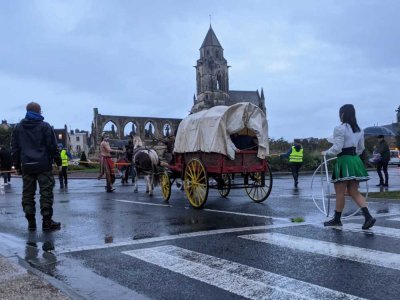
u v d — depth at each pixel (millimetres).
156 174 14766
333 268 5273
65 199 14219
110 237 7551
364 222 8047
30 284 4402
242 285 4730
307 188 17219
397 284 4641
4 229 8617
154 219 9477
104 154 17453
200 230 7957
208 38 135750
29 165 8344
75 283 4938
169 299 4379
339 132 7676
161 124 98812
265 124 11602
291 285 4684
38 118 8555
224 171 11000
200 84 136875
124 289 4695
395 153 45094
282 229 7824
